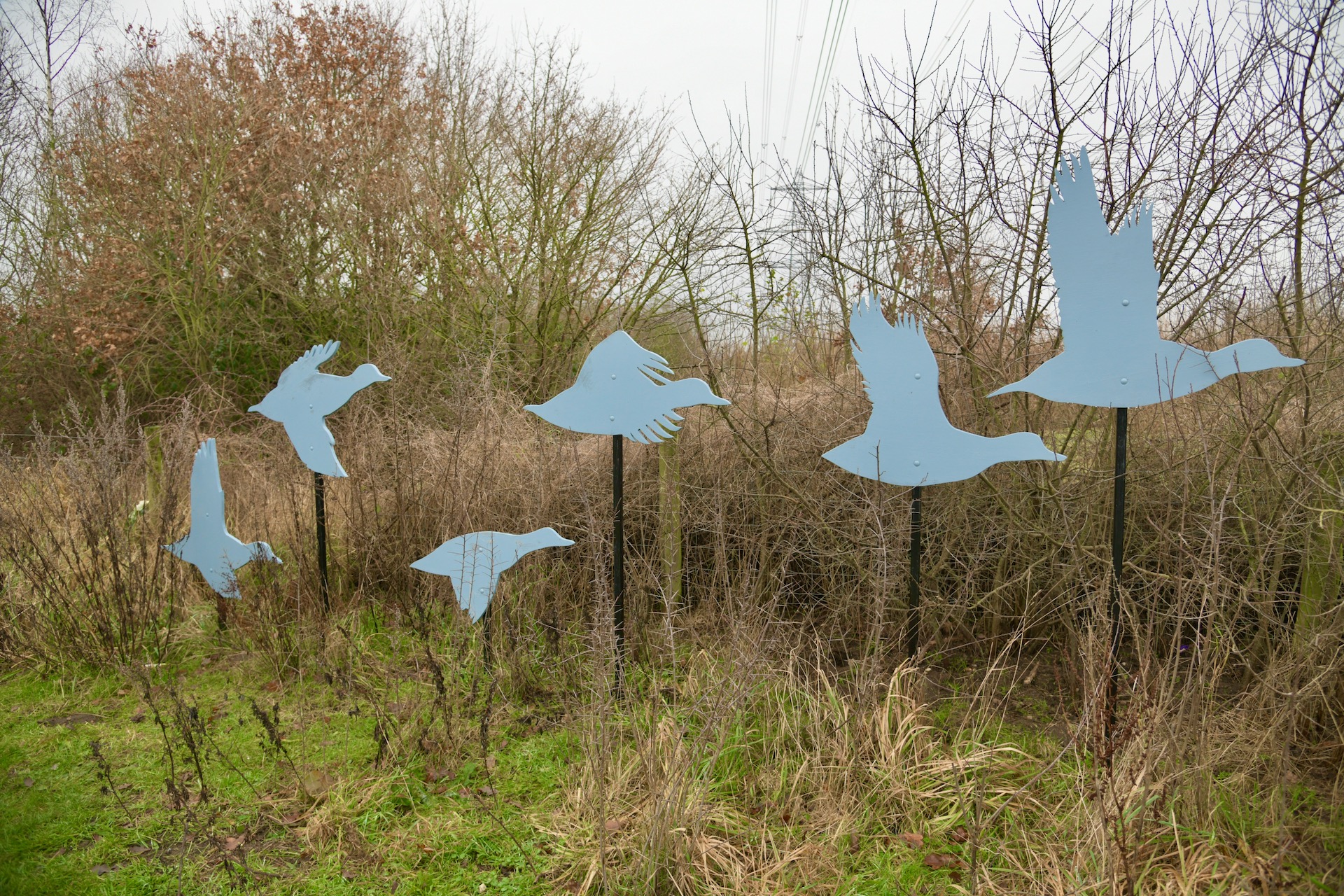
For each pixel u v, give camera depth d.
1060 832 3.04
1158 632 3.85
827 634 4.96
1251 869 2.75
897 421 3.88
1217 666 3.76
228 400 10.27
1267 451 4.05
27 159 12.16
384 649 5.04
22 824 3.41
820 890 2.90
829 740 3.49
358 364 10.82
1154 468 4.57
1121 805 2.75
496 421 5.89
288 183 11.23
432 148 11.03
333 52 12.04
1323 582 3.45
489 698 3.81
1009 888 2.87
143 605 4.96
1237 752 3.30
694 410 5.61
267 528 6.15
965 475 3.77
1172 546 4.33
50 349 11.67
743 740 3.63
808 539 5.00
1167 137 4.27
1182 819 3.02
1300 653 3.34
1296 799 3.16
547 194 10.88
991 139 4.59
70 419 10.80
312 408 5.18
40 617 4.99
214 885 3.06
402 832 3.30
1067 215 3.49
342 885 3.04
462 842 3.24
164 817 3.46
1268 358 3.25
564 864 3.06
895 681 3.62
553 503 5.45
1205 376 3.33
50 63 13.05
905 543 4.65
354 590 5.80
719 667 4.05
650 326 9.73
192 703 4.46
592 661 4.00
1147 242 3.37
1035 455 3.63
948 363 5.01
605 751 3.23
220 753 3.75
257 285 11.33
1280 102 3.83
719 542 4.84
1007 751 3.62
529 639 4.44
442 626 5.01
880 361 3.89
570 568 5.37
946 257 4.70
